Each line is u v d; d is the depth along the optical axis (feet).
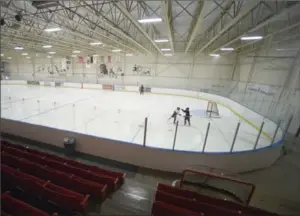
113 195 11.94
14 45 51.98
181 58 59.47
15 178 11.20
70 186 11.55
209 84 57.72
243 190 11.82
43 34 38.11
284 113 19.38
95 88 62.54
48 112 29.55
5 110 30.19
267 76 30.19
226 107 38.19
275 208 11.24
